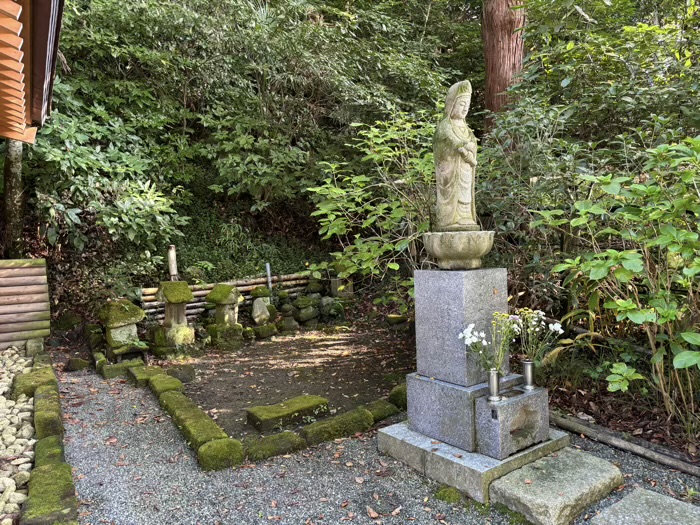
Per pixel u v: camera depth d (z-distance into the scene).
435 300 2.81
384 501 2.46
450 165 2.81
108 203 6.43
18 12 1.85
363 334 6.42
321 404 3.67
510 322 2.69
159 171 7.23
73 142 5.91
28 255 6.39
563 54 4.80
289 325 6.70
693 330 2.87
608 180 2.65
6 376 4.27
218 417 3.73
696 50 4.40
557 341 3.79
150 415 3.67
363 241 4.47
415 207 4.30
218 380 4.65
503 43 6.08
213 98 8.09
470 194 2.85
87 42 6.75
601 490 2.36
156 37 7.68
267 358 5.39
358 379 4.54
